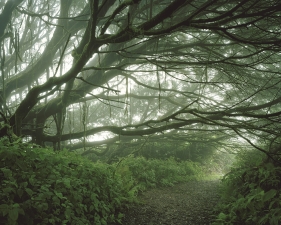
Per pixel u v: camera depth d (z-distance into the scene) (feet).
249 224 12.72
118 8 9.45
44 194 9.50
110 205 15.46
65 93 21.95
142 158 35.06
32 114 27.12
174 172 35.42
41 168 11.57
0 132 15.70
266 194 11.72
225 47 23.90
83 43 19.43
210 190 28.53
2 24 23.41
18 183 9.75
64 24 27.91
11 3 22.08
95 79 26.63
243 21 19.81
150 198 23.24
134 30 9.52
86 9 26.61
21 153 10.71
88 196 13.51
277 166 17.29
